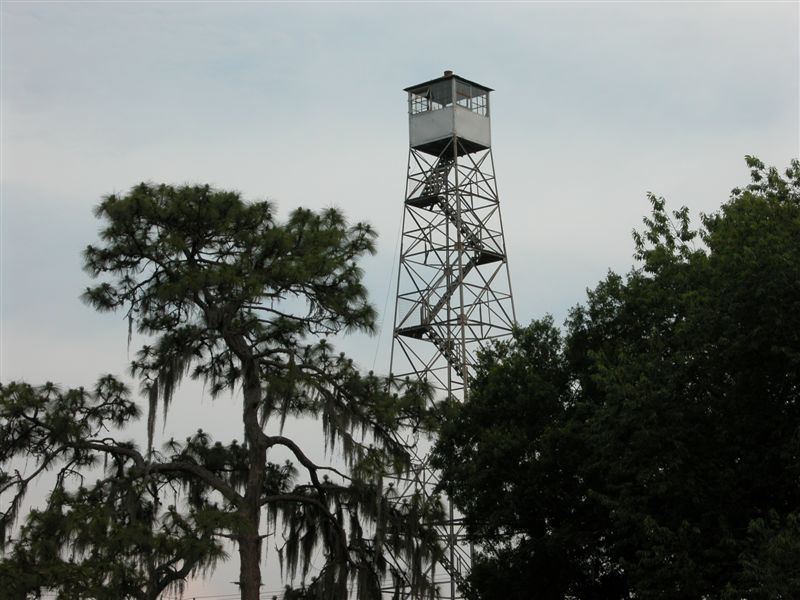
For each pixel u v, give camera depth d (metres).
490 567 80.56
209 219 60.25
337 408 63.25
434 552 64.62
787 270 59.25
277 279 60.72
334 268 61.78
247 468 65.12
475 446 81.44
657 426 62.94
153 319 61.62
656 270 75.75
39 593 52.28
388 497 63.59
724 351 61.00
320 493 64.25
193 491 63.44
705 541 63.03
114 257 60.72
